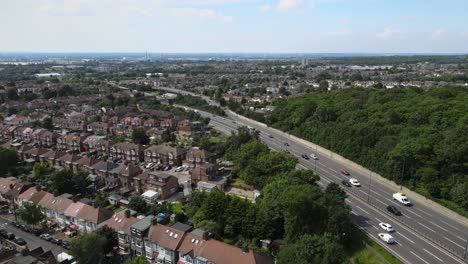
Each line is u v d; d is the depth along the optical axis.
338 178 137.88
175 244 82.44
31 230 101.00
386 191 124.75
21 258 75.88
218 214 96.62
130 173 130.75
